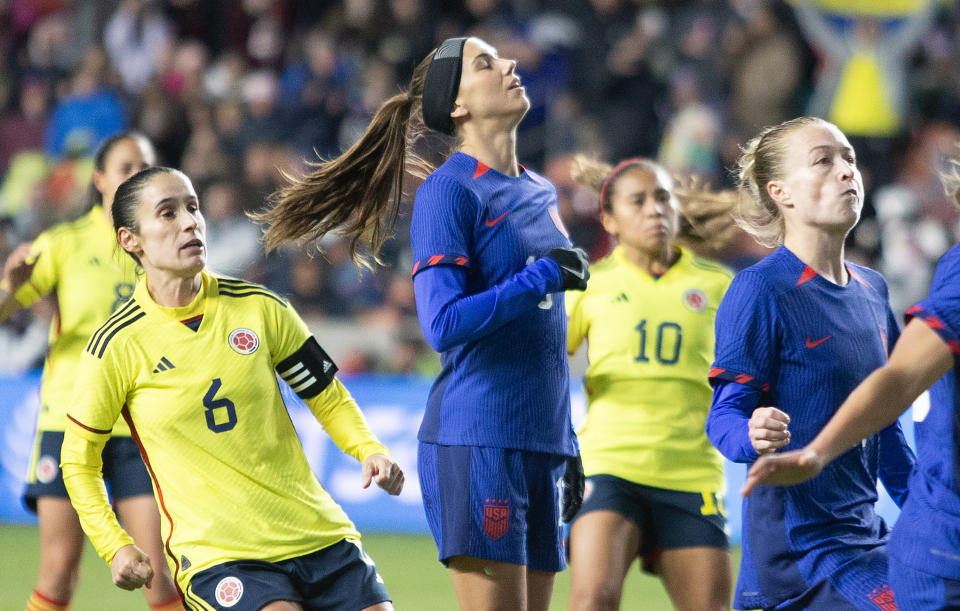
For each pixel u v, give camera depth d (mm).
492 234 13570
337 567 13000
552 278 12977
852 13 43625
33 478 18391
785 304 12398
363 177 15117
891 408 9508
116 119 48031
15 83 52594
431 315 13023
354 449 13750
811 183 12461
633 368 17422
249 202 41656
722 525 16906
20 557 29859
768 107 43000
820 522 12328
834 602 12148
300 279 39281
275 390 13312
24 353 38094
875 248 39875
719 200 19797
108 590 26266
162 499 12977
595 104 44844
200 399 12914
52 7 53188
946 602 10266
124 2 51469
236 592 12477
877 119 43125
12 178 48281
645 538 17234
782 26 44188
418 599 25031
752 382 12352
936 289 9969
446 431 13555
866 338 12602
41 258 19156
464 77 13898
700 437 17172
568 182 41344
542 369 13633
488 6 46969
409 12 46969
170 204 13180
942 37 45219
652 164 18484
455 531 13328
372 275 40250
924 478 10547
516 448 13398
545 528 13836
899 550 10633
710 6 45344
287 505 12961
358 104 45688
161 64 48594
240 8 50406
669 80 44812
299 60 48312
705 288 18031
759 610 13508
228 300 13391
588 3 46188
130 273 19172
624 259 18281
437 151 25938
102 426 13102
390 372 37562
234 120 45062
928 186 41156
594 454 17188
